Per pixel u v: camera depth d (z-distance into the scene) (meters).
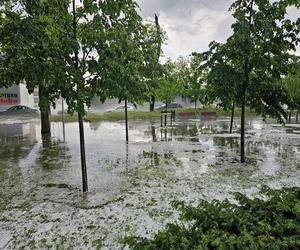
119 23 5.00
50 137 12.51
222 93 7.05
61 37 4.60
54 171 6.61
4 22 4.67
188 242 1.63
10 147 10.05
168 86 18.89
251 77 7.09
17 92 29.27
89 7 4.71
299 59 6.59
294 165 6.84
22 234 3.55
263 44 6.57
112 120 21.52
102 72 4.72
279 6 6.34
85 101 4.93
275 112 7.02
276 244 1.51
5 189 5.33
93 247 3.19
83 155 5.14
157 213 4.09
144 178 5.91
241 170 6.43
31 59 4.47
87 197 4.81
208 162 7.28
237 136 12.16
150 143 10.55
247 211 2.00
